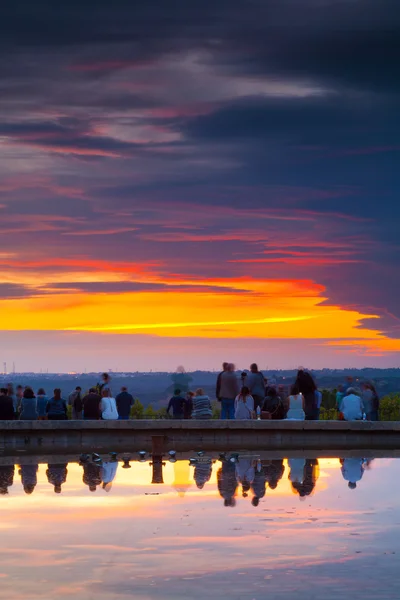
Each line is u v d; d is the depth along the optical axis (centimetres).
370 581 1101
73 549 1298
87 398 3394
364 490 1930
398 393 4375
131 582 1105
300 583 1094
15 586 1088
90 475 2244
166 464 2542
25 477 2200
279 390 3359
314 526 1474
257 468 2408
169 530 1444
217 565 1192
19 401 3612
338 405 3447
